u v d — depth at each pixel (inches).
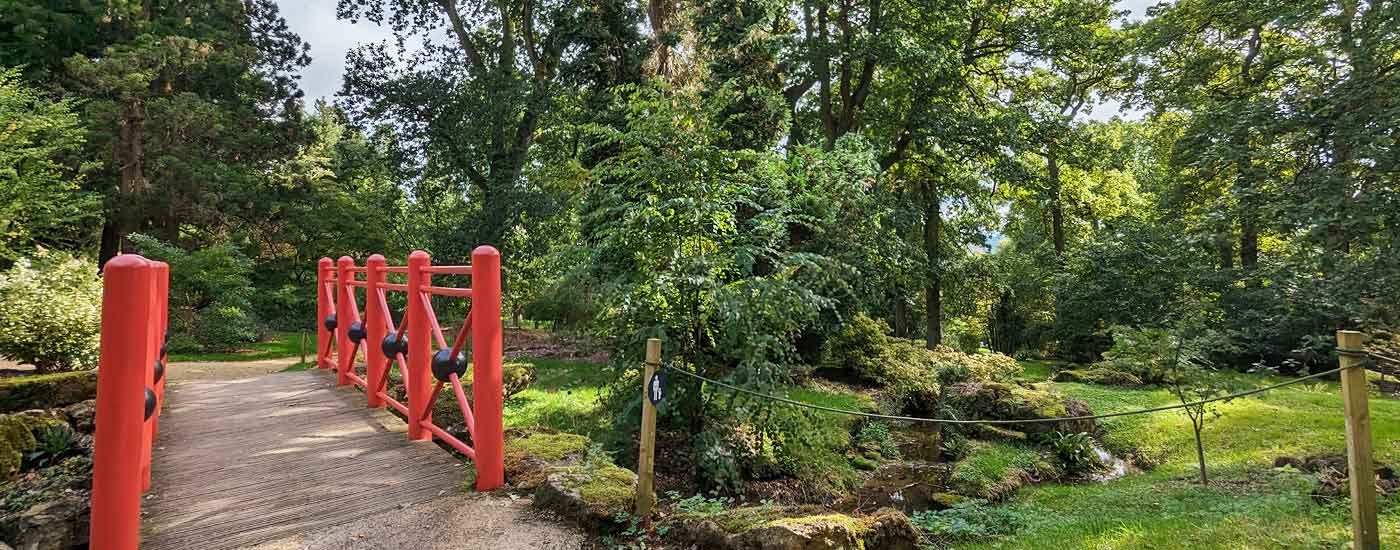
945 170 713.6
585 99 575.5
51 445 167.6
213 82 724.7
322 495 146.3
